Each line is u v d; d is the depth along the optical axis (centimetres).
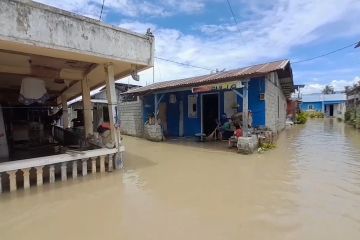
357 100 2683
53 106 1808
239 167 812
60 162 692
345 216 452
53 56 725
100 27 711
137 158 997
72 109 2197
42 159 661
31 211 505
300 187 607
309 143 1284
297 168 781
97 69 941
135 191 612
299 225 422
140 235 405
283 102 2253
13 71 891
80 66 935
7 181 673
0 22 552
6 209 516
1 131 860
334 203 509
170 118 1641
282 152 1038
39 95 911
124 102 1923
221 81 1095
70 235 410
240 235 396
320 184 625
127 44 773
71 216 479
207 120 1480
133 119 1805
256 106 1225
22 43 583
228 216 463
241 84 1043
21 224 451
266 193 573
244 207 501
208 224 435
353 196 545
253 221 441
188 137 1534
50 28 623
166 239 391
